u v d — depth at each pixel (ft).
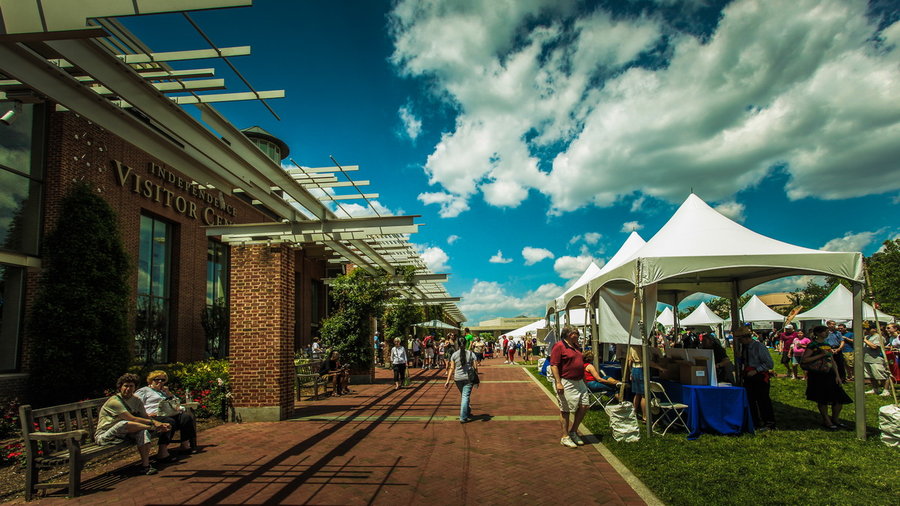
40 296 37.58
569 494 16.96
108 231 41.37
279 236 34.22
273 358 32.37
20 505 17.12
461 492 17.42
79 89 17.57
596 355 35.17
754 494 16.29
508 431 27.66
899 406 23.04
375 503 16.47
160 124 18.79
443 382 57.47
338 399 43.04
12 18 12.57
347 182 34.73
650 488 17.39
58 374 36.35
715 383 26.02
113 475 20.26
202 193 62.85
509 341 104.22
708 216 30.96
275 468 20.77
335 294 57.47
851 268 24.95
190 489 18.22
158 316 54.70
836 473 18.39
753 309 91.35
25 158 38.96
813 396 26.84
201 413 32.24
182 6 12.58
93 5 12.50
